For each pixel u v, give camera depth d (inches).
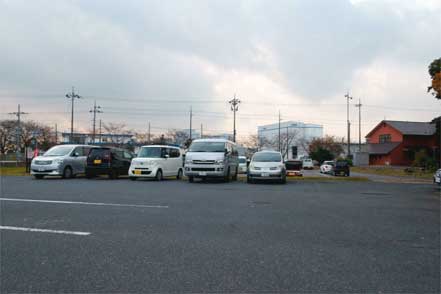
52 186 503.2
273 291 136.8
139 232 225.8
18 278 147.3
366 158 2110.0
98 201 356.2
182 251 185.6
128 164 748.0
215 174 619.8
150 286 140.2
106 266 162.1
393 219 286.8
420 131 1946.4
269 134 3122.5
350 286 142.4
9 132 2169.0
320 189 531.8
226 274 153.6
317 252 187.2
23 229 230.7
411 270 161.9
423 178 1033.5
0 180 621.6
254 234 224.4
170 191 462.0
